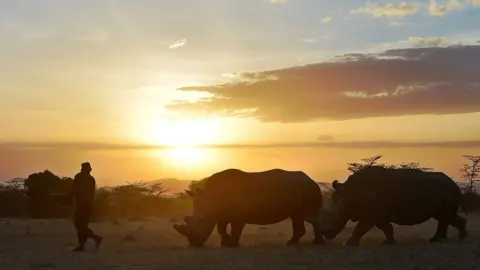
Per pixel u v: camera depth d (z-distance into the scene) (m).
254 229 30.75
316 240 21.30
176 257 16.72
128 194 50.03
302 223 21.55
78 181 19.47
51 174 48.78
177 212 50.97
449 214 21.12
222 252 17.86
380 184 20.38
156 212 51.34
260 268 14.32
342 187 20.64
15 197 50.38
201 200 21.00
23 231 28.27
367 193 20.28
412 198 20.33
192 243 20.72
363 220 20.33
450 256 15.82
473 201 53.28
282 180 21.33
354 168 48.09
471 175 62.31
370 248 18.23
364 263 14.91
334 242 22.09
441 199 20.73
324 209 20.92
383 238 23.02
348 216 20.56
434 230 27.73
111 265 15.32
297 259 15.83
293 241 21.41
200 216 20.84
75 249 19.38
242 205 20.83
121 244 22.09
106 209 45.97
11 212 50.16
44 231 28.11
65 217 47.34
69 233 27.02
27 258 17.05
